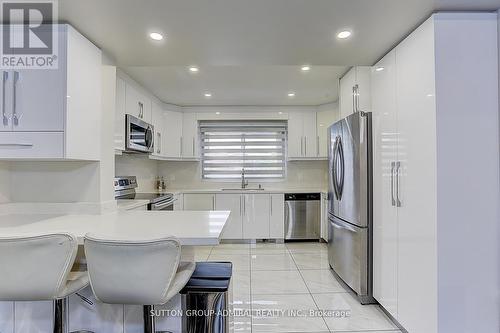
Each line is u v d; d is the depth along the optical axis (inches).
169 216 84.7
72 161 87.7
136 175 183.0
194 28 79.7
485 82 72.2
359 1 67.5
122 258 52.1
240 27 79.3
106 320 73.2
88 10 69.6
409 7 70.0
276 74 141.8
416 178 79.7
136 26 77.7
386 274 97.1
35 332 73.5
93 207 88.5
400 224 88.0
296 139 206.2
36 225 71.0
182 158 206.5
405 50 84.9
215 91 171.0
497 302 71.5
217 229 66.2
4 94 72.7
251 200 200.2
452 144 71.8
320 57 100.5
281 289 122.1
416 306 79.9
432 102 72.7
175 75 142.6
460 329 71.4
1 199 85.4
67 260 54.4
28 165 88.6
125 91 138.6
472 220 71.7
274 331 90.4
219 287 66.4
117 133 128.6
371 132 108.5
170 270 53.2
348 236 117.4
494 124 72.2
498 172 71.9
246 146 221.3
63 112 73.1
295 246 191.3
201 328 66.7
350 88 132.0
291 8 70.2
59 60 73.6
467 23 72.2
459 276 71.5
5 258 52.4
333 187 136.0
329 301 111.0
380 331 90.5
